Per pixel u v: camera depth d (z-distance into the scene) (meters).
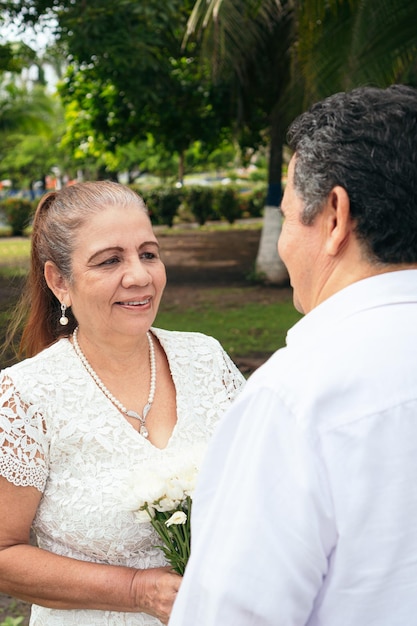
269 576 1.06
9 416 1.77
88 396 1.85
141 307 1.83
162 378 1.98
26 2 9.36
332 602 1.09
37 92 23.98
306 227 1.21
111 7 8.67
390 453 1.05
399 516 1.04
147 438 1.89
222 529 1.11
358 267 1.18
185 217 25.16
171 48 10.65
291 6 7.20
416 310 1.14
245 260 16.28
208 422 1.95
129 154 24.16
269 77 10.99
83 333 1.90
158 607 1.69
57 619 1.80
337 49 5.81
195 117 12.55
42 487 1.80
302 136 1.20
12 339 2.12
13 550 1.77
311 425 1.06
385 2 5.53
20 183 33.19
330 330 1.15
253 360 8.18
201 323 10.15
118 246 1.80
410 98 1.15
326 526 1.06
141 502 1.69
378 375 1.08
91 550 1.79
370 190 1.12
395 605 1.06
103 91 12.42
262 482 1.08
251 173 33.97
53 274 1.91
